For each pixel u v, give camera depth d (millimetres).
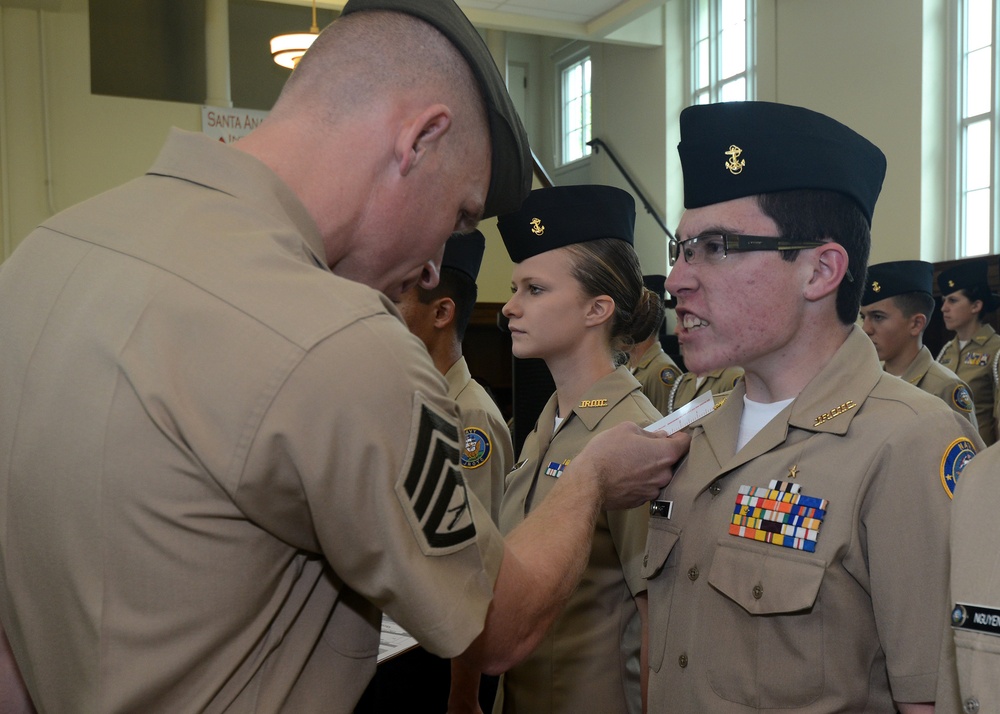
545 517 968
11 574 734
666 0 7789
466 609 727
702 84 8797
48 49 6730
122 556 668
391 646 1351
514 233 1581
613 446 1097
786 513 981
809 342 1053
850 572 938
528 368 3061
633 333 1626
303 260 750
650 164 9250
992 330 5145
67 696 714
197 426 661
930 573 881
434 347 1789
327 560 748
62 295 725
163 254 716
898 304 3936
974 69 6273
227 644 697
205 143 795
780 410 1075
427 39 831
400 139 812
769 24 7742
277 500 679
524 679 1448
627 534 1334
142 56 7262
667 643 1088
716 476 1075
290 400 662
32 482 697
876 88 6715
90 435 670
